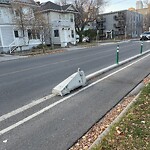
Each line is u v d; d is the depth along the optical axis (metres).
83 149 3.24
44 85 7.33
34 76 9.12
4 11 26.70
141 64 11.13
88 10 45.66
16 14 26.86
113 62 12.23
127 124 3.72
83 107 5.02
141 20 79.94
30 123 4.19
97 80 7.73
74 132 3.79
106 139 3.28
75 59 14.85
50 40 33.97
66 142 3.46
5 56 21.53
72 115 4.55
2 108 5.11
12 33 27.70
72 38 38.94
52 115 4.56
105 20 69.69
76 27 45.56
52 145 3.38
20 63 14.77
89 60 13.81
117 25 67.12
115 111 4.79
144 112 4.21
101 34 65.19
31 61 15.61
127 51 19.00
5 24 26.69
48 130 3.88
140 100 4.96
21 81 8.20
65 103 5.31
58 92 5.98
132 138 3.24
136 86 6.86
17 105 5.29
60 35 35.47
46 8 35.97
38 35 30.83
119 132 3.46
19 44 27.16
